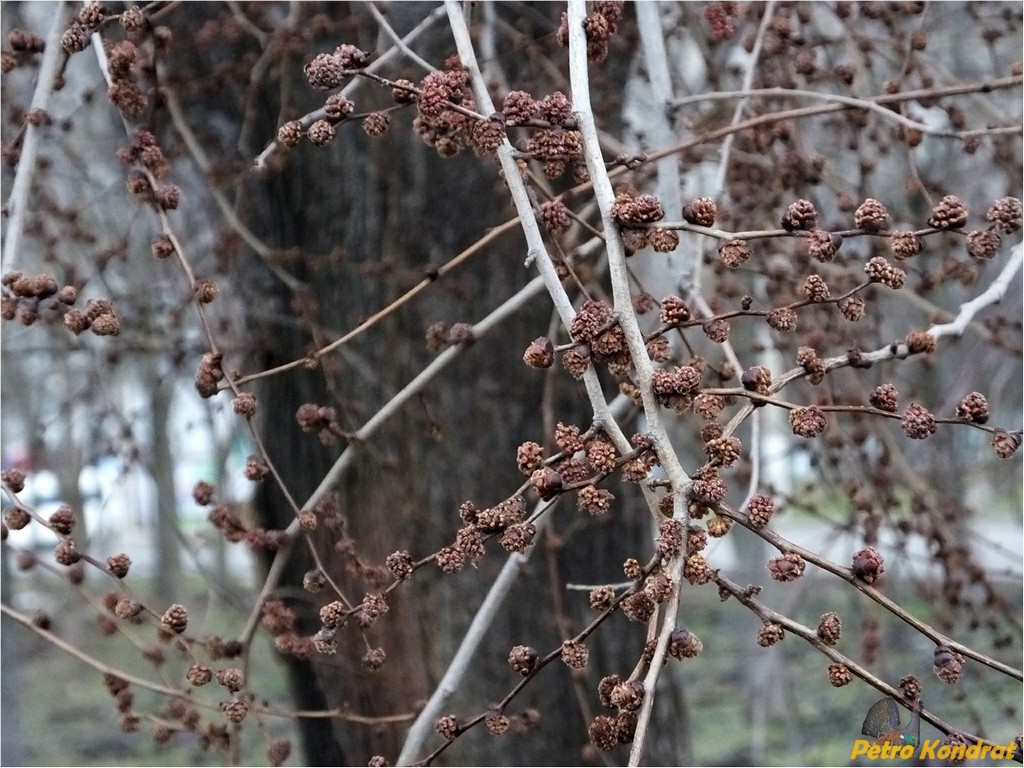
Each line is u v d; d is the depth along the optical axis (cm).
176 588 847
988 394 445
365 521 340
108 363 341
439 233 338
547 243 215
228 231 320
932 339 148
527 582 351
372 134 162
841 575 120
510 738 349
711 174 374
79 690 805
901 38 262
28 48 215
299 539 328
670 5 306
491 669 349
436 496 340
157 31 210
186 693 207
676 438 390
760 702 467
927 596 310
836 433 268
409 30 314
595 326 132
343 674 348
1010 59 373
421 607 344
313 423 210
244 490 429
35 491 504
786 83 259
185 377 387
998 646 282
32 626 186
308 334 347
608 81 318
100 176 431
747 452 290
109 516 736
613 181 249
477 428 342
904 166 369
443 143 165
